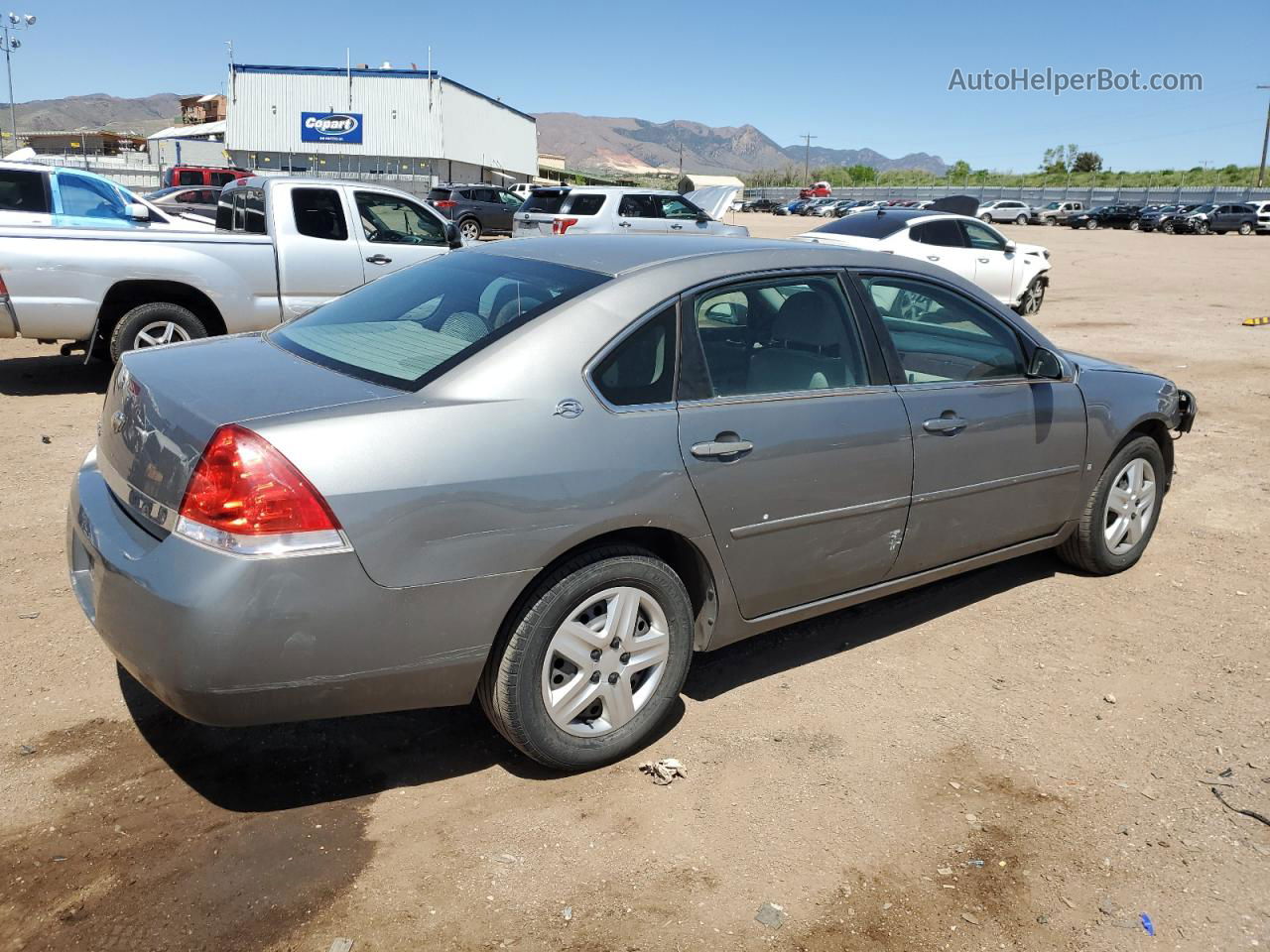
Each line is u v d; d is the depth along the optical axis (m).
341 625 2.74
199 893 2.69
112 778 3.17
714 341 3.45
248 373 3.18
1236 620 4.70
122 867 2.78
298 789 3.16
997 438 4.23
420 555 2.80
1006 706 3.85
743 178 129.12
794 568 3.66
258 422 2.72
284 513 2.65
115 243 8.15
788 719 3.69
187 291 8.60
